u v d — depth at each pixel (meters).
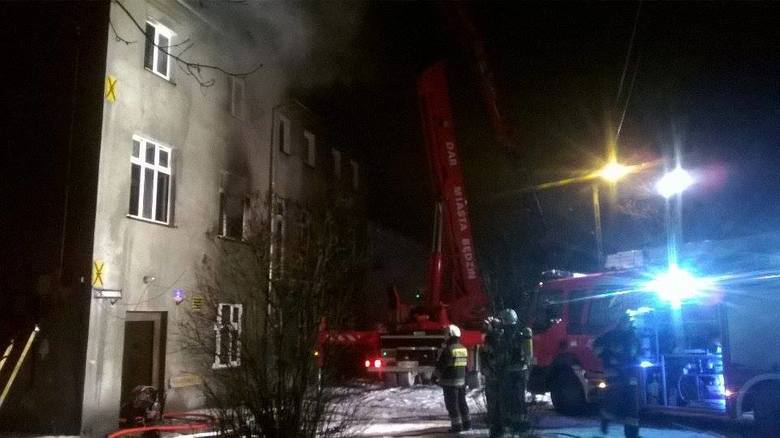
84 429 11.09
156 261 12.95
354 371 16.92
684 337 10.77
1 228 12.11
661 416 11.86
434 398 14.82
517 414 9.74
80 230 11.65
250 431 6.52
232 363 6.97
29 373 11.48
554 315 12.87
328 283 7.58
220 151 15.32
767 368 9.73
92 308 11.39
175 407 12.96
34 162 12.14
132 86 12.66
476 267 16.75
